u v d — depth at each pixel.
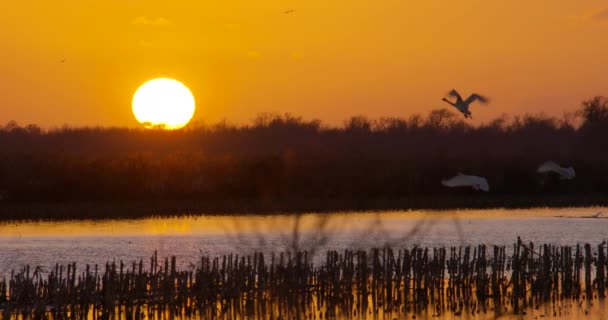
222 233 89.88
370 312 51.09
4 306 47.31
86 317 46.81
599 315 51.28
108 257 74.25
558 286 56.12
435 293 54.66
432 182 126.94
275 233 76.25
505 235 89.44
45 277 61.12
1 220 105.25
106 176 124.31
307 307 50.03
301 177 124.62
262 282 48.94
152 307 48.34
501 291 55.94
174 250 77.94
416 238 83.62
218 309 49.62
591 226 99.62
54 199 122.00
